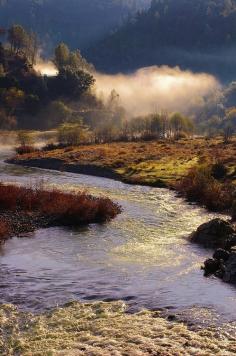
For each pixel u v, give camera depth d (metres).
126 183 64.81
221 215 41.88
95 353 15.95
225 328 18.16
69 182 64.38
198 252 29.39
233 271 23.91
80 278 24.41
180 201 49.53
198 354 15.81
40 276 24.73
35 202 40.88
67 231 34.81
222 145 96.75
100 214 39.28
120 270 25.67
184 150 90.31
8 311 20.17
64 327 18.52
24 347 16.81
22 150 112.06
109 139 132.38
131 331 17.78
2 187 43.84
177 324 18.50
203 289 22.56
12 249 29.97
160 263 27.06
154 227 36.72
